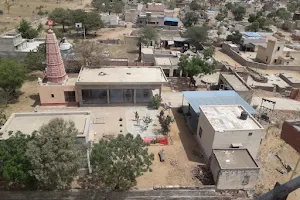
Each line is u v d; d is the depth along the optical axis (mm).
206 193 28688
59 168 23875
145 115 43000
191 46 82125
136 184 29219
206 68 52188
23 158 25016
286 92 54938
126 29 101812
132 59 70062
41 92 43219
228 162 29016
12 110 42719
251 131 31344
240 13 124500
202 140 35156
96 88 43062
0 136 29016
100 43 82250
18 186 27859
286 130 13406
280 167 33656
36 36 77938
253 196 28812
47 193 27406
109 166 25391
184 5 157875
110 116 42188
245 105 40562
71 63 51531
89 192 27625
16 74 44406
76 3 159625
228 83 48750
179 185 29328
